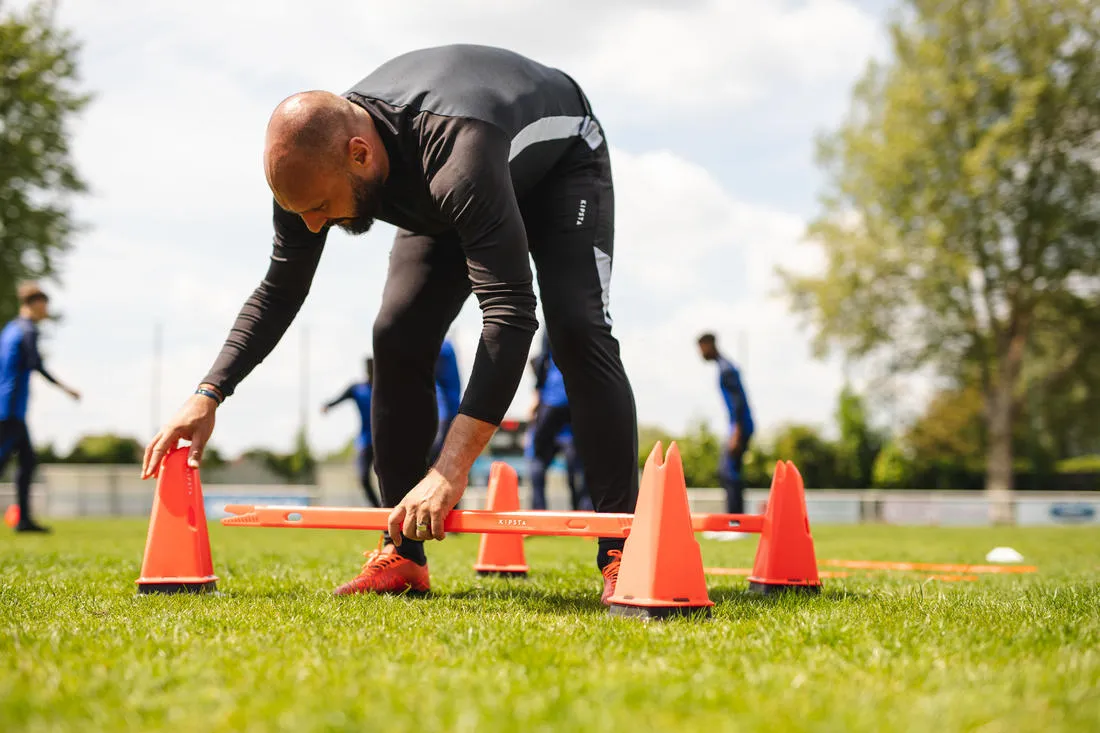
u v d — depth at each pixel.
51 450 25.70
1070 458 34.59
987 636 2.06
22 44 20.11
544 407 7.64
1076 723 1.31
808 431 25.30
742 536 9.69
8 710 1.37
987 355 25.61
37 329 8.55
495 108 2.45
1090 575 4.50
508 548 4.16
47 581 3.52
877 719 1.32
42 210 20.91
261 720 1.32
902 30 24.73
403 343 2.96
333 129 2.32
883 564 5.57
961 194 24.41
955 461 30.38
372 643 1.96
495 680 1.57
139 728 1.29
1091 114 23.75
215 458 26.42
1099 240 24.38
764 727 1.28
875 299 25.31
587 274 2.72
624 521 2.47
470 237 2.39
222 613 2.42
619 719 1.32
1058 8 23.42
